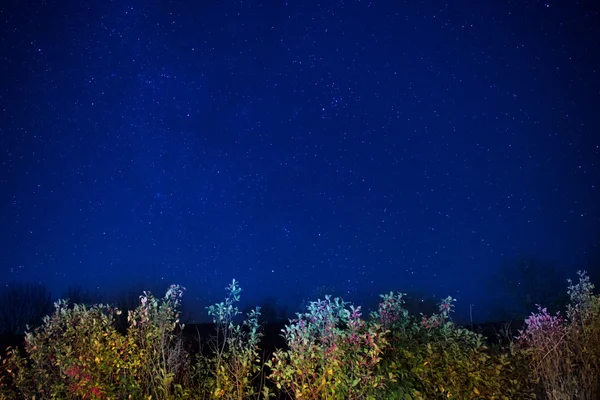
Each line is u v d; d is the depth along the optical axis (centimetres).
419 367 505
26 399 528
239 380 532
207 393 564
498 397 501
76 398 526
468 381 505
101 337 566
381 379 496
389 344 540
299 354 515
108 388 499
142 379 555
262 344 874
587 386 563
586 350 602
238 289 564
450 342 553
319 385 482
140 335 586
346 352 517
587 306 658
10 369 553
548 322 619
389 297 596
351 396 495
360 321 513
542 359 579
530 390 547
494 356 554
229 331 571
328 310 517
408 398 499
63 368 512
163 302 581
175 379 562
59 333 591
